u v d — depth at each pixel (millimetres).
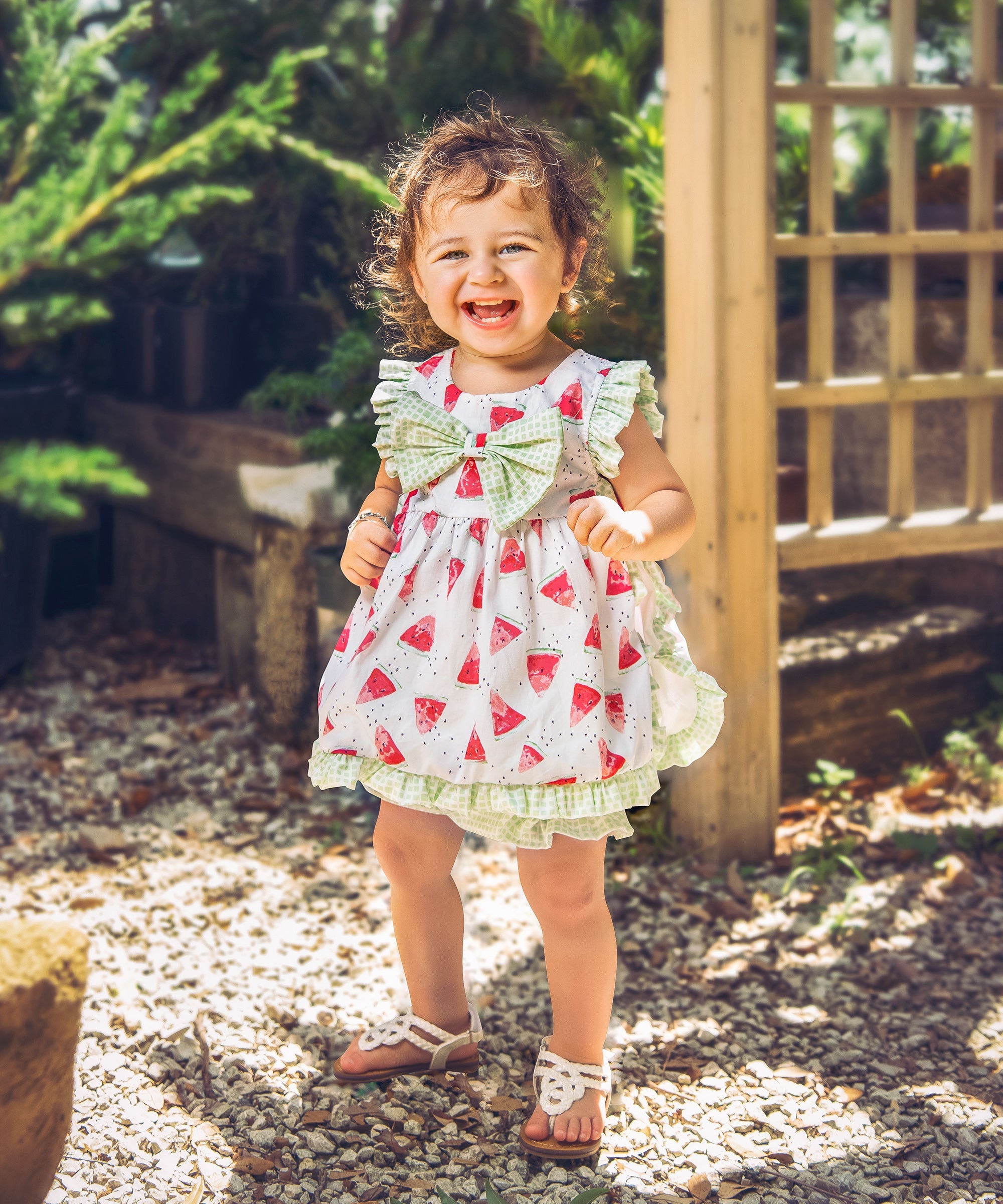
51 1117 1510
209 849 3357
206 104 4535
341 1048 2363
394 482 2176
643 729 1888
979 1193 1959
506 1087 2244
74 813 3568
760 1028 2459
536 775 1851
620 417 1919
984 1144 2084
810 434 3305
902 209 3328
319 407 4898
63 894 3037
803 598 3984
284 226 4992
